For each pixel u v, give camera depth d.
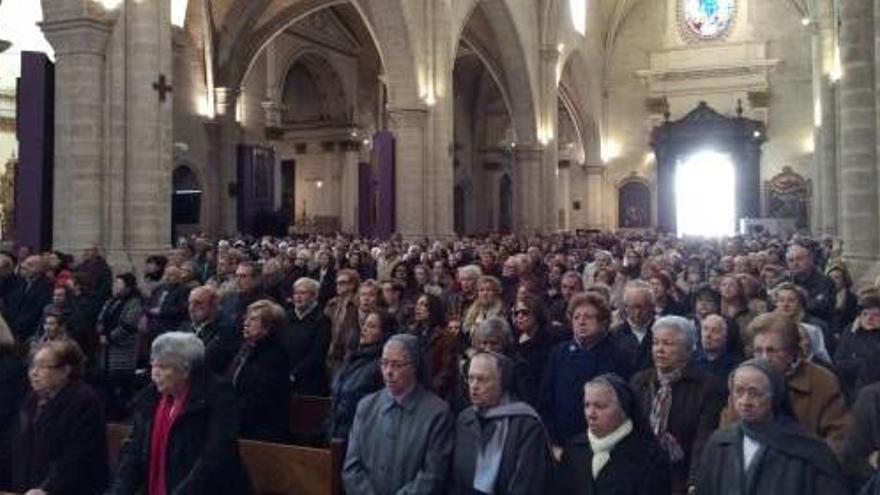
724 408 5.74
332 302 10.54
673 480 5.77
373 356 7.07
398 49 30.05
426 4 30.66
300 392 8.80
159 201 17.06
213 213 36.19
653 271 11.37
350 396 6.90
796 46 45.88
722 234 45.22
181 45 33.81
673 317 6.11
